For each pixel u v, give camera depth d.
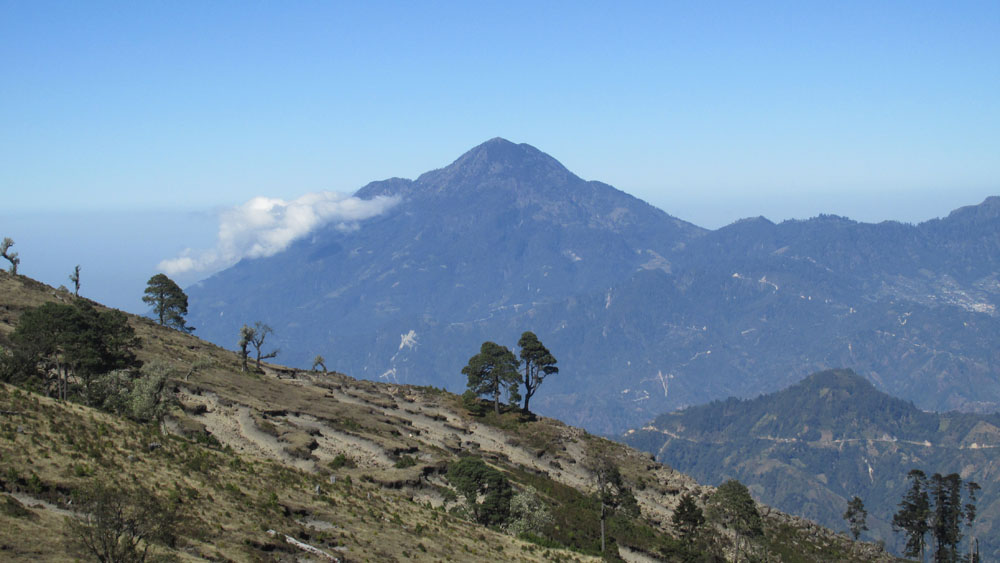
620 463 133.38
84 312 101.88
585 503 107.06
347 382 152.88
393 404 136.75
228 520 57.38
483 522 87.00
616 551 90.81
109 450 64.38
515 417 144.75
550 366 150.50
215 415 100.25
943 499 139.50
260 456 87.81
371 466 96.25
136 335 128.50
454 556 65.31
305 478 76.81
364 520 67.62
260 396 114.81
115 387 88.88
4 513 47.19
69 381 93.12
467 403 146.88
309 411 112.56
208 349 143.50
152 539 47.84
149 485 59.41
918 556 144.75
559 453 131.25
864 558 121.38
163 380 88.69
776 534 119.19
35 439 60.97
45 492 52.97
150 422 83.69
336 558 56.31
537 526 88.50
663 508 118.44
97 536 45.31
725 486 107.00
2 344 95.50
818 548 118.81
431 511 79.94
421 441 114.56
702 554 99.19
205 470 67.38
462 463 95.19
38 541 44.72
